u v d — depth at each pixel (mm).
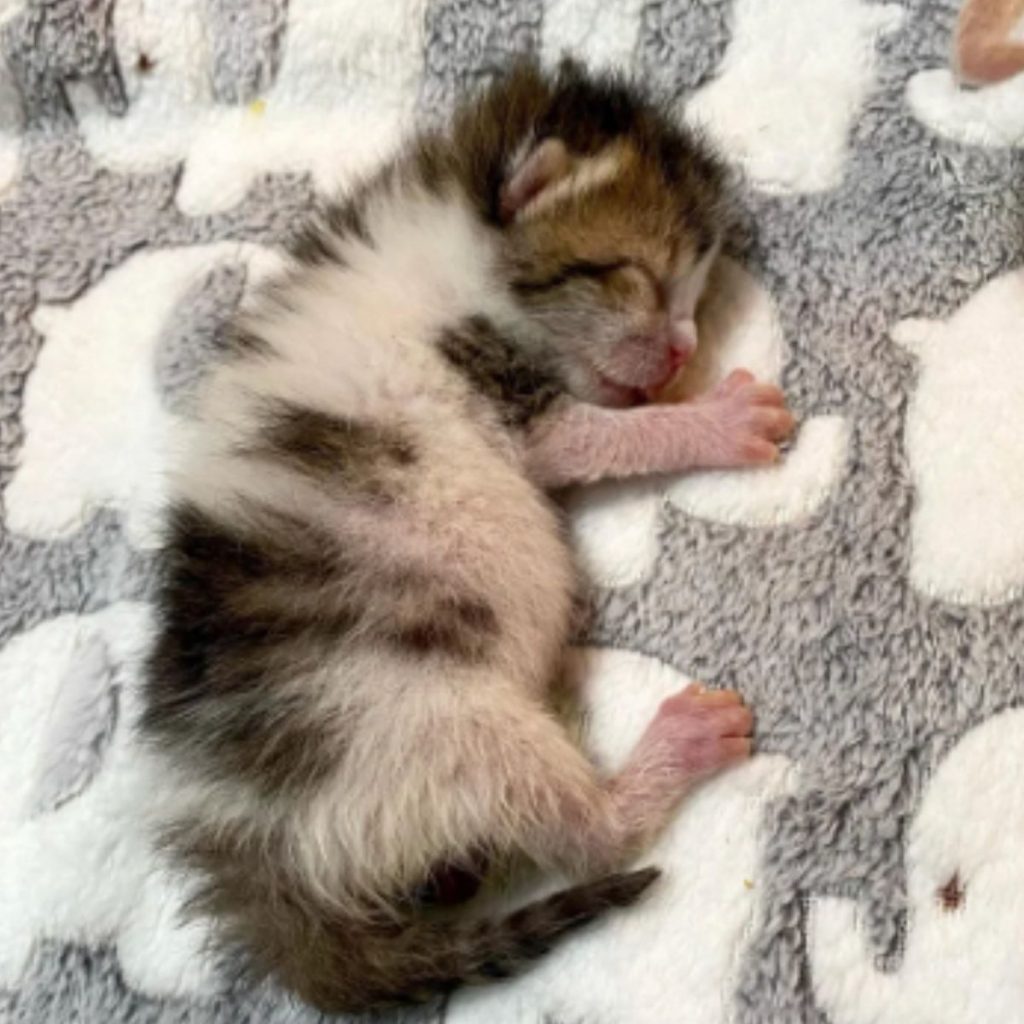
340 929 165
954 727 165
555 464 185
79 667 197
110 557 204
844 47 202
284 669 166
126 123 232
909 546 174
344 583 169
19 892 186
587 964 165
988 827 160
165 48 227
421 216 192
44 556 205
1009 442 176
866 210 193
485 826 167
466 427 181
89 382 214
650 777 170
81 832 188
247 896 167
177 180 226
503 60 218
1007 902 157
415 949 164
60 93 231
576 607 183
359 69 224
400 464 177
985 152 191
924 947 158
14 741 195
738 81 206
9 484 210
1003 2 181
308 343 183
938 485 176
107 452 210
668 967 163
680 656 178
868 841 163
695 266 190
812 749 169
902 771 165
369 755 165
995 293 184
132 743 189
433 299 187
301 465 173
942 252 188
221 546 170
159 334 214
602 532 187
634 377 189
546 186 187
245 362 184
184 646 169
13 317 219
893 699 168
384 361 182
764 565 178
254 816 165
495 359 185
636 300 186
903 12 202
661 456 183
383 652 168
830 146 198
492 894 174
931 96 196
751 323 193
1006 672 166
